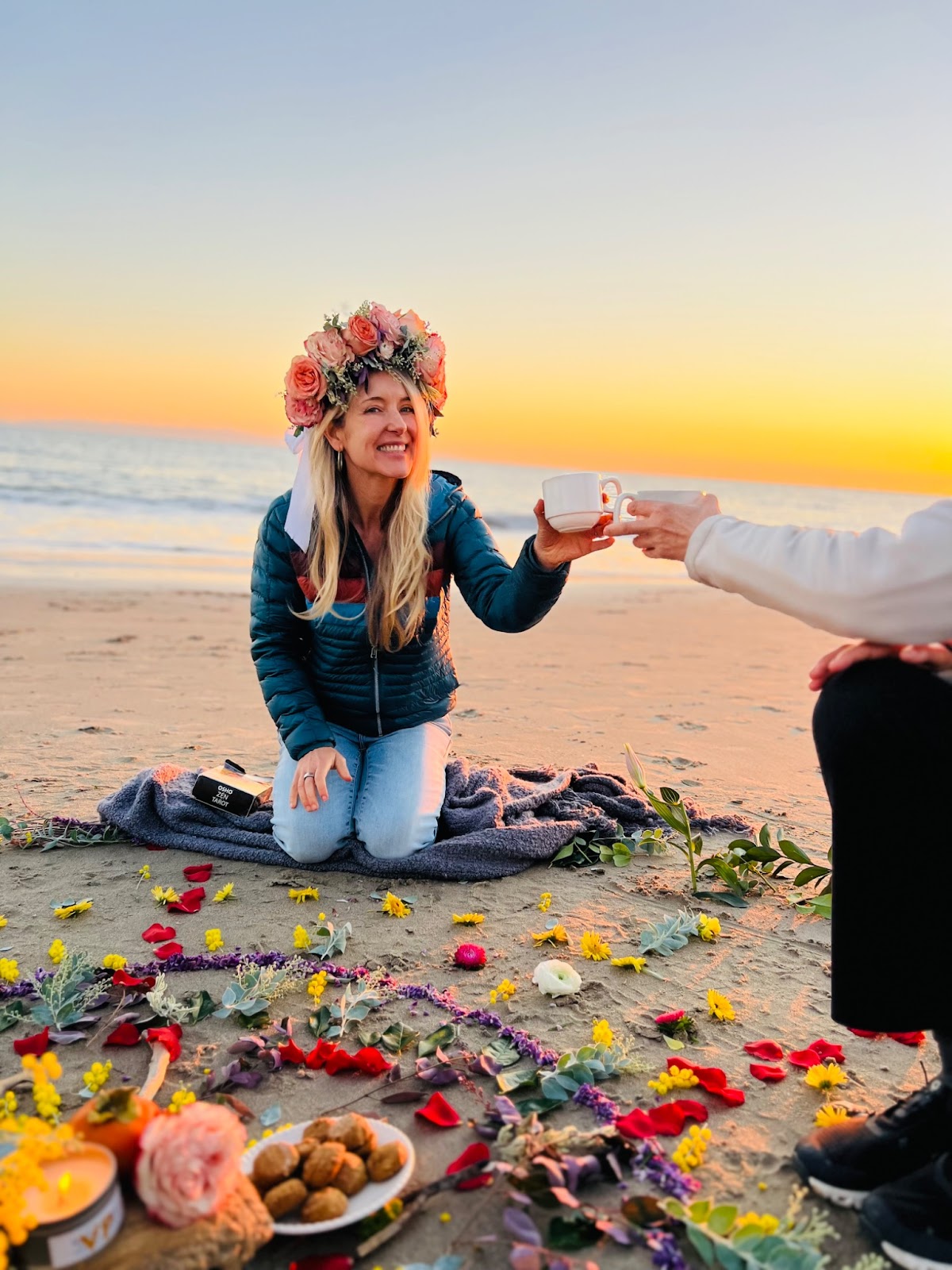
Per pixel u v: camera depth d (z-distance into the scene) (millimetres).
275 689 3254
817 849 3537
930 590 1616
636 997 2494
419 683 3465
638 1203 1665
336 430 3080
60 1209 1353
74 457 36188
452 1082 2109
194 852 3465
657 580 15289
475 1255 1623
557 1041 2285
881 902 1705
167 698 5742
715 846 3578
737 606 12195
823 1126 1884
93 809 3793
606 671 7176
